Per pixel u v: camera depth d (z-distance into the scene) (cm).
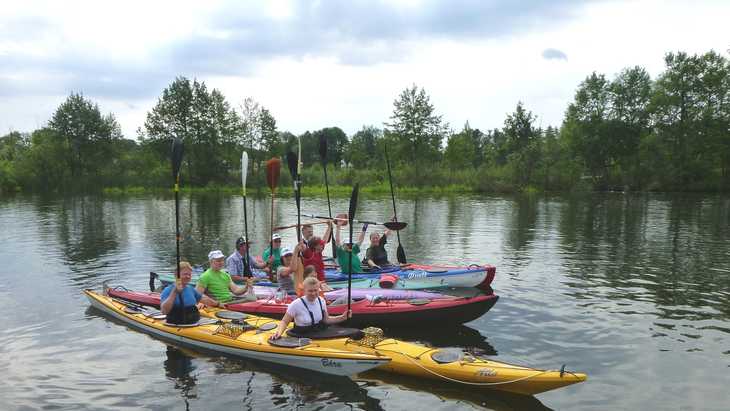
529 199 3969
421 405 585
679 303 996
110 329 841
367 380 648
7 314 924
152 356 727
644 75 5450
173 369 684
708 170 4912
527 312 938
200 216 2630
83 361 712
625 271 1284
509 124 5881
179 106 5553
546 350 754
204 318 805
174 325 782
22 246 1670
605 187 5206
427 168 5516
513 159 5294
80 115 5544
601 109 5525
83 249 1614
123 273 1275
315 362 662
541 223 2322
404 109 5694
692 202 3578
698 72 5072
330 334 694
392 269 1138
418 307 839
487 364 627
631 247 1647
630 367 692
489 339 800
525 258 1468
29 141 6619
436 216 2647
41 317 906
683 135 5109
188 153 5562
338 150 9938
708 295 1055
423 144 5719
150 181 5356
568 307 970
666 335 816
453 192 5028
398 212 2870
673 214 2717
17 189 4972
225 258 1495
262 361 698
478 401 594
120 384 640
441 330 845
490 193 4875
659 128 5303
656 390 624
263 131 5894
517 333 827
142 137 5622
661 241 1770
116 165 5778
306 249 963
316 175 5850
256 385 636
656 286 1131
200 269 1134
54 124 5519
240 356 716
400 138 5756
